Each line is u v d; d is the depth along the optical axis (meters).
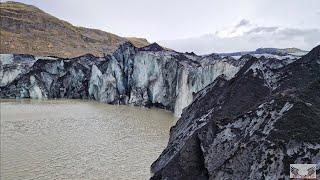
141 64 101.56
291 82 33.69
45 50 192.75
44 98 109.31
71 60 121.06
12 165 39.97
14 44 183.50
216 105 36.91
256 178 22.97
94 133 57.78
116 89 103.94
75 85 115.75
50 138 53.62
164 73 94.75
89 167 39.69
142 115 79.12
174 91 90.50
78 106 92.38
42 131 58.66
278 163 22.47
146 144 50.44
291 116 24.47
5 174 36.91
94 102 103.12
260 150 23.78
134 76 104.00
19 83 110.50
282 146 22.89
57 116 74.44
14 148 47.34
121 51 111.44
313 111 25.36
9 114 75.50
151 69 98.88
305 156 22.05
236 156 25.03
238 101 34.72
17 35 193.75
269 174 22.50
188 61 95.19
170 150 36.88
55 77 115.69
